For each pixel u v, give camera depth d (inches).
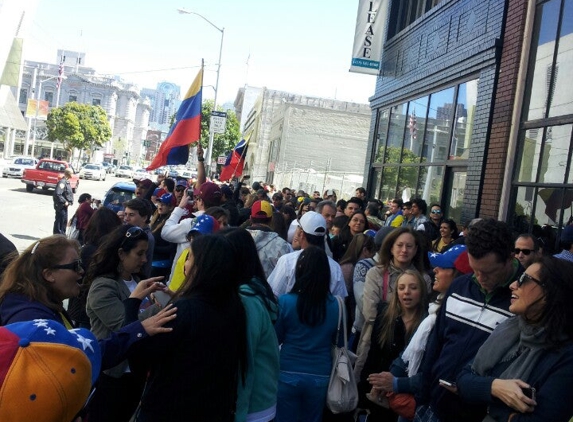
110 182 2165.4
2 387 76.9
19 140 3501.5
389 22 625.9
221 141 2149.4
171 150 449.4
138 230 167.0
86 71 5191.9
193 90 446.9
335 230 326.6
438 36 491.8
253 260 145.8
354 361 198.2
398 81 580.1
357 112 1968.5
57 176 1237.1
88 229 220.4
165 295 169.5
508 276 134.0
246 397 134.3
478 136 405.1
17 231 674.2
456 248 165.2
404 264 206.5
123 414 159.0
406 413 157.5
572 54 327.3
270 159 2288.4
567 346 105.8
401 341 188.2
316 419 177.9
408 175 548.1
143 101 6151.6
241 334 129.0
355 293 219.3
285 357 175.6
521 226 357.7
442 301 143.3
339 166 1971.0
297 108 1950.1
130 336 115.0
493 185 384.5
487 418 114.9
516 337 114.8
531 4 363.6
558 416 102.5
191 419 118.6
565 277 106.5
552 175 335.3
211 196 301.3
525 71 365.4
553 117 337.1
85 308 176.9
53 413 78.6
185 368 117.8
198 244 125.4
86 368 84.3
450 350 135.0
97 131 3026.6
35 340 81.8
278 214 305.7
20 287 119.8
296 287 178.2
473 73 428.8
